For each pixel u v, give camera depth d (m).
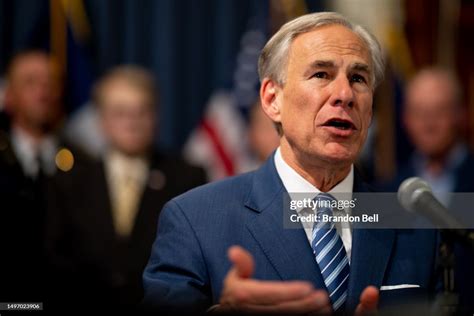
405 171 6.94
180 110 8.10
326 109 3.41
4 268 5.73
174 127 8.07
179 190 6.45
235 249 2.88
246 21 8.14
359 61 3.46
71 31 7.99
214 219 3.49
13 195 6.11
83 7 8.05
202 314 2.80
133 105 6.57
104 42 8.03
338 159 3.41
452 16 8.38
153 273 3.45
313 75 3.46
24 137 7.05
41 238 6.02
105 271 5.97
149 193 6.35
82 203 6.24
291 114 3.48
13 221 5.98
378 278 3.42
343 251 3.45
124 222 6.25
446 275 3.14
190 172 6.57
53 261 5.88
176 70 8.10
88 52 8.02
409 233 3.58
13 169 6.33
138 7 8.10
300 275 3.36
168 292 3.26
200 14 8.15
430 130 6.93
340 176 3.60
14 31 7.93
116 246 6.10
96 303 3.03
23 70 7.12
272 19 8.06
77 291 5.61
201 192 3.62
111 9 8.06
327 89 3.43
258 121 7.18
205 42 8.15
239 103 8.04
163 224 3.56
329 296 3.36
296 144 3.48
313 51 3.45
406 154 8.06
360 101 3.46
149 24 8.12
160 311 2.79
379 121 8.08
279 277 3.36
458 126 7.16
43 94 7.12
